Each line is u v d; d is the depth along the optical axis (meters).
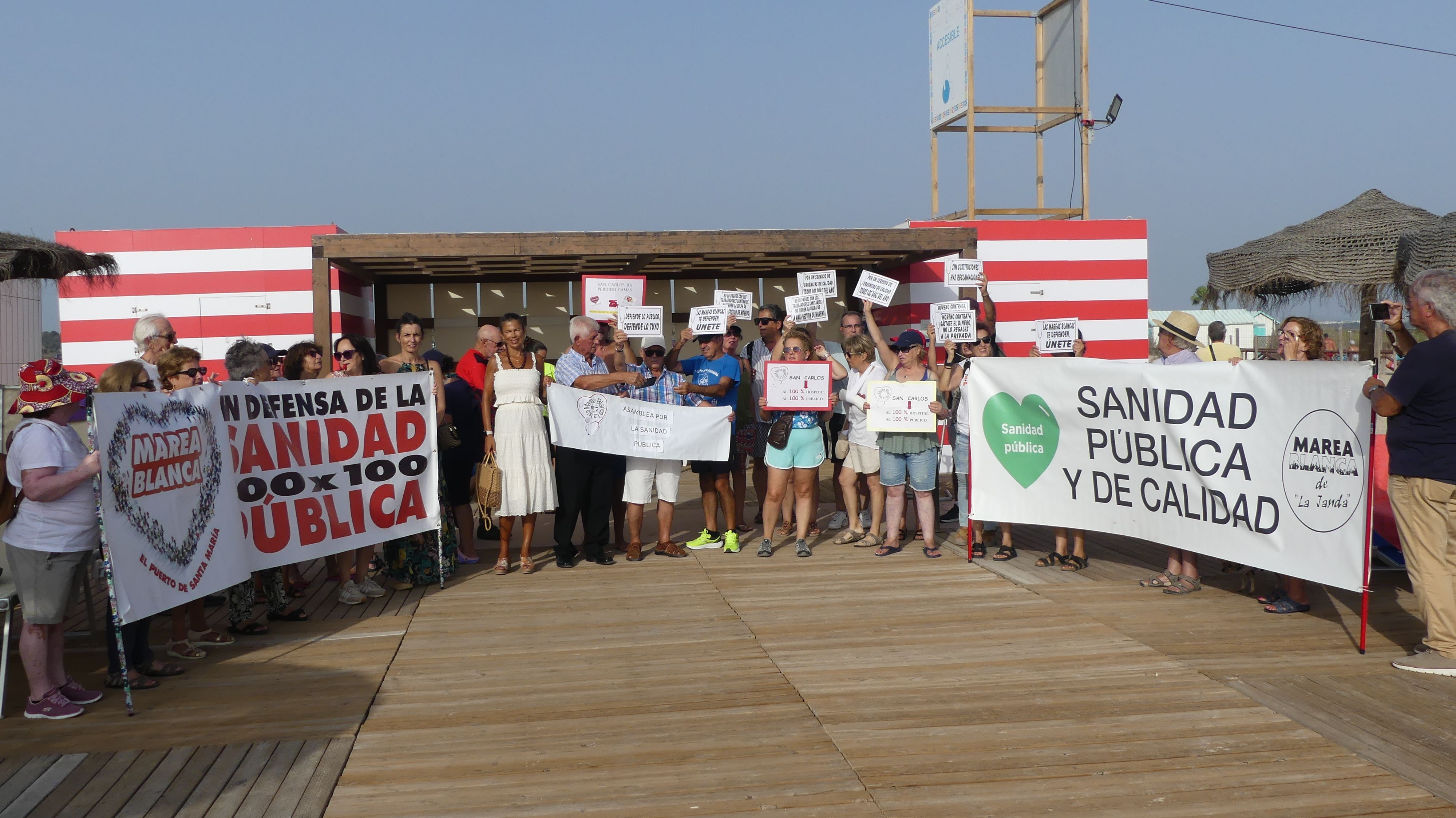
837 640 5.81
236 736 4.43
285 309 13.10
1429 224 7.25
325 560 8.34
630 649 5.72
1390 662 5.24
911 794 3.74
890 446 8.15
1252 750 4.10
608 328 9.05
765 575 7.61
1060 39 15.70
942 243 11.53
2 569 5.30
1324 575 5.62
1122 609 6.44
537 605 6.80
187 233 13.02
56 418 4.68
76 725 4.61
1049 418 7.49
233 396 6.17
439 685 5.13
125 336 12.97
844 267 14.18
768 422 9.65
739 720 4.54
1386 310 5.50
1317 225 8.05
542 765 4.07
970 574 7.53
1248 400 6.09
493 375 7.75
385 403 7.08
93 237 12.90
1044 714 4.55
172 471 5.27
